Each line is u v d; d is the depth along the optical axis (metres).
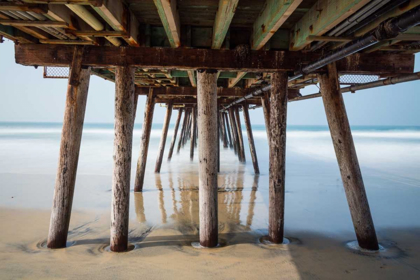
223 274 2.72
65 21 2.55
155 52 3.16
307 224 4.14
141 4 2.74
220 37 2.84
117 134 3.14
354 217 3.30
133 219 4.29
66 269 2.76
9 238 3.50
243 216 4.47
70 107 3.13
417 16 1.63
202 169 3.24
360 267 2.89
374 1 2.07
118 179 3.13
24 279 2.59
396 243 3.51
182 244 3.39
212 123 3.22
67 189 3.19
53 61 3.16
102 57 3.14
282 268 2.84
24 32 3.02
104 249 3.22
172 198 5.50
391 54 3.35
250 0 2.63
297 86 5.81
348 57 3.32
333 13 2.29
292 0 2.07
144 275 2.68
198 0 2.58
